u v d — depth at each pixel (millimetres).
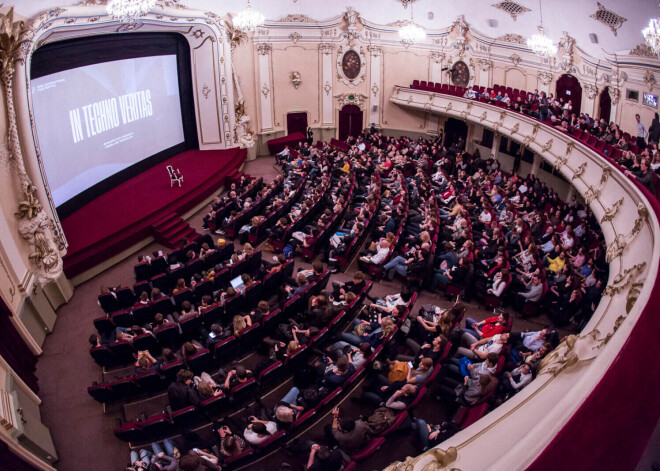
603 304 6504
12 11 9789
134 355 8961
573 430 2709
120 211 14570
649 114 14344
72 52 13875
